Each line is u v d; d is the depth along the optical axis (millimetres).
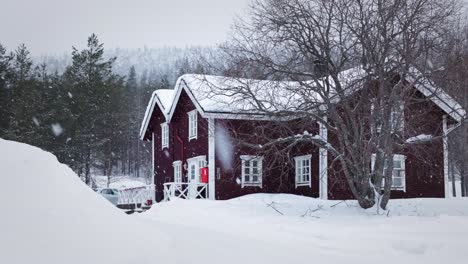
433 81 16594
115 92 53594
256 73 17375
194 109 26875
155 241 5695
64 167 6020
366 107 16469
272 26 17047
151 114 32656
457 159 21594
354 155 16609
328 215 15828
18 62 55188
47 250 4371
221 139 24766
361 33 15766
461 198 20438
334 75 16484
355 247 9680
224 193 24750
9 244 4230
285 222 14359
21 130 45781
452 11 16219
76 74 52281
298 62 17078
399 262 8188
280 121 17438
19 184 5051
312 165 24094
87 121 49562
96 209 5488
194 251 6352
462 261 8336
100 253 4699
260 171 22234
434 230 11711
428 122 19812
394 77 18297
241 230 12172
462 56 16469
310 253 8352
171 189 25375
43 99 51000
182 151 28234
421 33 15977
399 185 23391
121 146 58875
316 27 16922
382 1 15719
